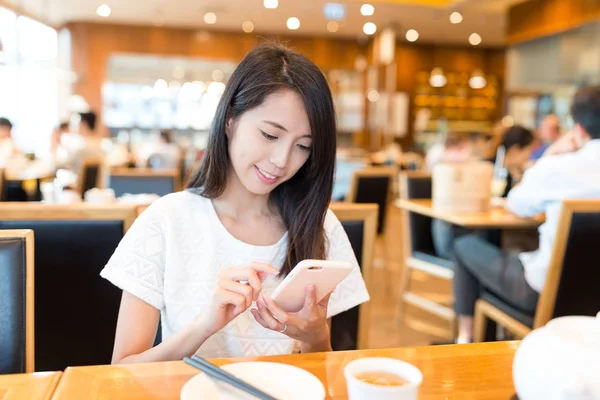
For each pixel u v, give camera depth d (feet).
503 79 39.09
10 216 5.02
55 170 17.39
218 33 35.68
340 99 38.60
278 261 3.96
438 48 38.42
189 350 3.24
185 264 3.77
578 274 6.23
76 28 34.12
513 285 7.30
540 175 7.27
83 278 5.16
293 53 3.64
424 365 2.95
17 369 3.39
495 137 15.56
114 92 35.81
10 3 27.55
